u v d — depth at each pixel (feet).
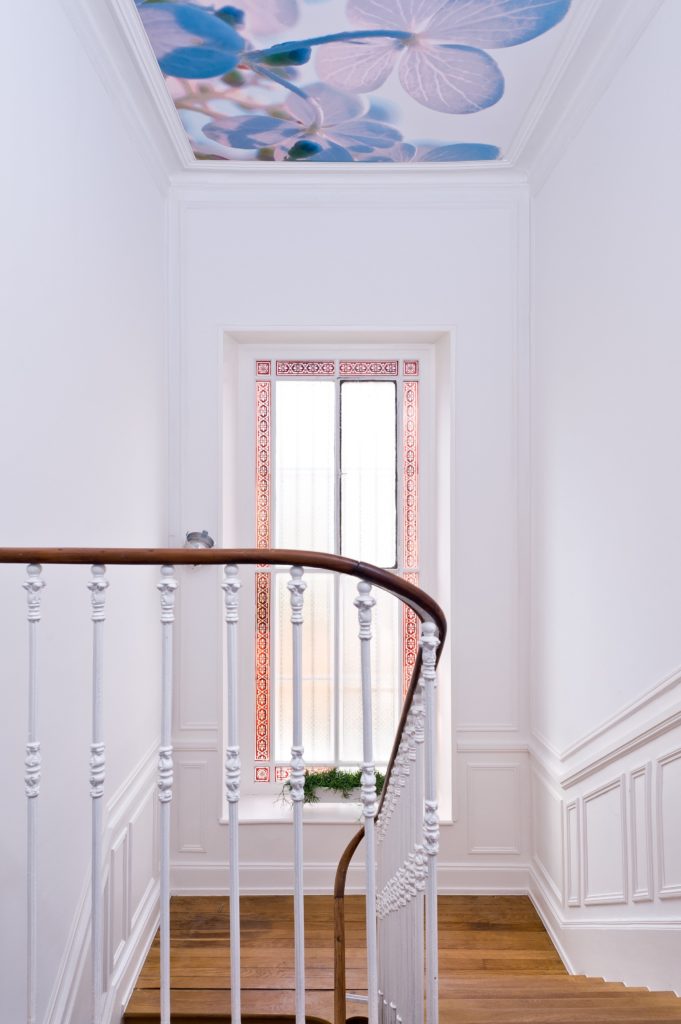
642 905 7.85
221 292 12.31
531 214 12.12
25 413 6.44
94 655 4.99
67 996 7.22
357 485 13.66
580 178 9.80
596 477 9.23
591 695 9.38
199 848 12.19
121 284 9.46
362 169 11.97
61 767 7.23
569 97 9.85
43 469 6.86
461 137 11.09
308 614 13.53
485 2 8.13
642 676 7.87
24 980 6.33
